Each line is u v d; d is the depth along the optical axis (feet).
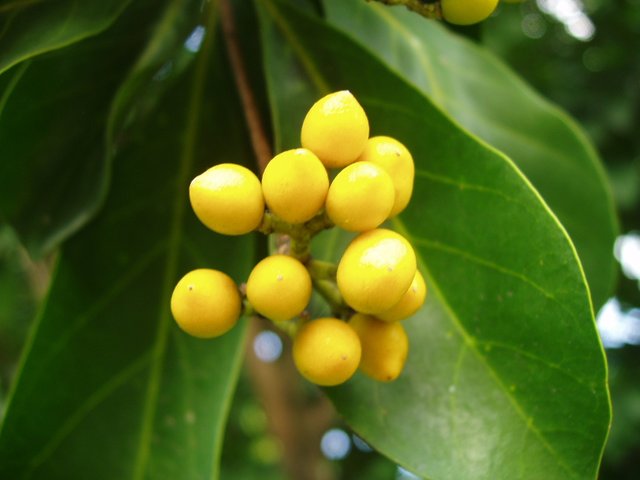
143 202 0.60
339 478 2.33
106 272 0.58
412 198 0.48
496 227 0.45
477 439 0.44
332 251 0.50
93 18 0.46
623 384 1.78
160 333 0.58
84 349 0.56
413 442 0.45
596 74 1.67
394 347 0.40
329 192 0.36
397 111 0.49
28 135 0.57
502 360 0.45
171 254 0.59
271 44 0.55
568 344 0.41
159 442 0.55
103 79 0.58
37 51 0.44
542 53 1.69
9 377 1.69
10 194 0.59
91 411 0.55
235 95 0.61
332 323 0.38
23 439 0.53
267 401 1.69
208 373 0.57
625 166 1.59
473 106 0.72
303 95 0.53
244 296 0.39
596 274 0.69
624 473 1.84
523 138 0.72
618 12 1.68
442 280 0.47
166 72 0.63
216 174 0.36
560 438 0.42
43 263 1.01
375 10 0.71
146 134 0.61
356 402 0.46
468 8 0.43
